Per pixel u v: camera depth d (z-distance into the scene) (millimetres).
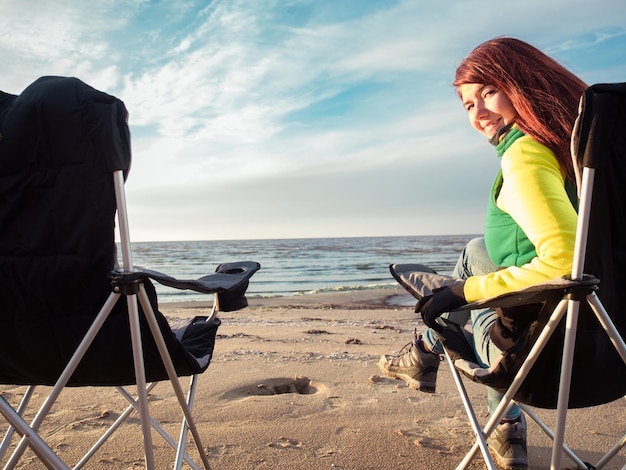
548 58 1631
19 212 1364
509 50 1641
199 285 1472
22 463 2271
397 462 2303
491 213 1677
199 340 1874
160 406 3029
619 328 1432
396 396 3244
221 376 3699
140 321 1443
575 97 1569
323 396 3242
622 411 2936
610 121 1210
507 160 1497
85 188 1343
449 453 2400
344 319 7984
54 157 1340
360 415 2887
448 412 2953
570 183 1520
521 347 1398
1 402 1357
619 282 1374
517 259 1590
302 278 23422
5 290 1397
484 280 1442
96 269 1388
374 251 45781
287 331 6117
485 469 2234
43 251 1379
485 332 1723
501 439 2230
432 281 1620
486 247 1828
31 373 1512
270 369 3918
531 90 1563
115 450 2406
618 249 1334
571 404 1498
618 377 1460
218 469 2227
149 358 1497
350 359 4297
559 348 1380
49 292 1395
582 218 1232
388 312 9328
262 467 2246
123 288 1314
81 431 2646
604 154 1206
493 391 2203
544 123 1503
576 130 1228
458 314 2098
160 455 2357
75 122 1323
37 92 1359
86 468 2225
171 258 38531
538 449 2463
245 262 1999
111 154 1314
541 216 1344
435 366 2258
